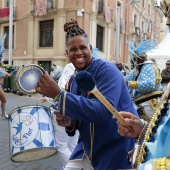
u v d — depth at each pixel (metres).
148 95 3.20
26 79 1.37
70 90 1.76
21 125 2.29
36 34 18.50
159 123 0.96
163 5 0.98
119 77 1.48
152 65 3.23
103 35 20.50
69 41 1.55
